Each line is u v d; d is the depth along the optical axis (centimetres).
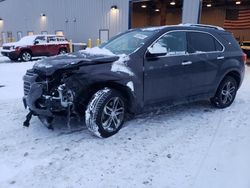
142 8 2977
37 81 379
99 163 329
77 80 360
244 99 648
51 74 358
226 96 561
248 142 394
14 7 3206
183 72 464
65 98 360
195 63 480
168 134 417
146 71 416
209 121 480
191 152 360
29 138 393
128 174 307
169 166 324
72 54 432
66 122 453
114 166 323
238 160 340
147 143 384
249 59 1811
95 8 2055
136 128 437
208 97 530
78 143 379
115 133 407
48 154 348
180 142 389
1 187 280
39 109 369
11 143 377
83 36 2231
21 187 280
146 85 421
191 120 483
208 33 518
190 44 480
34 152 352
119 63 391
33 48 1595
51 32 2623
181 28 471
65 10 2370
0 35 3666
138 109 425
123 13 1844
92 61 375
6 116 485
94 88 383
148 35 437
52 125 439
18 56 1534
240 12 2611
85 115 380
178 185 287
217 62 520
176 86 462
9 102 583
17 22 3212
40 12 2728
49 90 367
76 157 342
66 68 356
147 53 418
